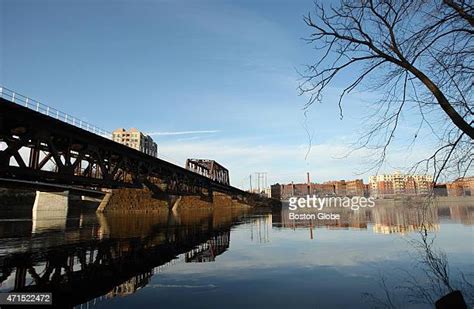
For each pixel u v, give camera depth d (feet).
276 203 472.03
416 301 38.01
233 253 79.61
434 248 78.13
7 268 59.72
